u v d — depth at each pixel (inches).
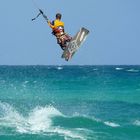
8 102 4515.3
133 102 4670.3
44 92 5974.4
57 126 2773.1
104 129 2765.7
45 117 3070.9
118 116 3491.6
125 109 4005.9
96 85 7332.7
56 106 4215.1
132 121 3186.5
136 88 6663.4
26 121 2906.0
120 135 2623.0
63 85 7396.7
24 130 2581.2
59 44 2231.8
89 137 2496.3
